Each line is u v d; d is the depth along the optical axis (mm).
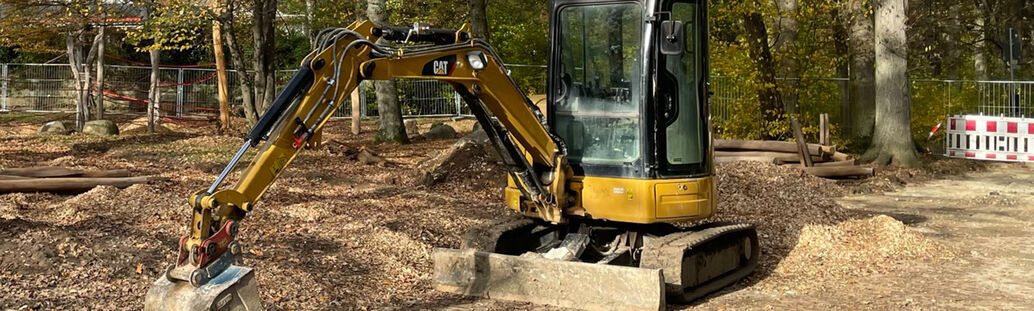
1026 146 19000
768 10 18828
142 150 18062
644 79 7695
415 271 8758
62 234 8492
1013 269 9383
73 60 22312
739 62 19375
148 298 5922
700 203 7977
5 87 26719
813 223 11133
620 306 7309
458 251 8023
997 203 14195
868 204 14391
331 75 6523
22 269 7723
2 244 8070
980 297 8180
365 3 24812
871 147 19328
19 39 22625
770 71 19734
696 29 8039
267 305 7332
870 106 23188
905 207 14062
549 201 7965
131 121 24203
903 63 18984
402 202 12375
